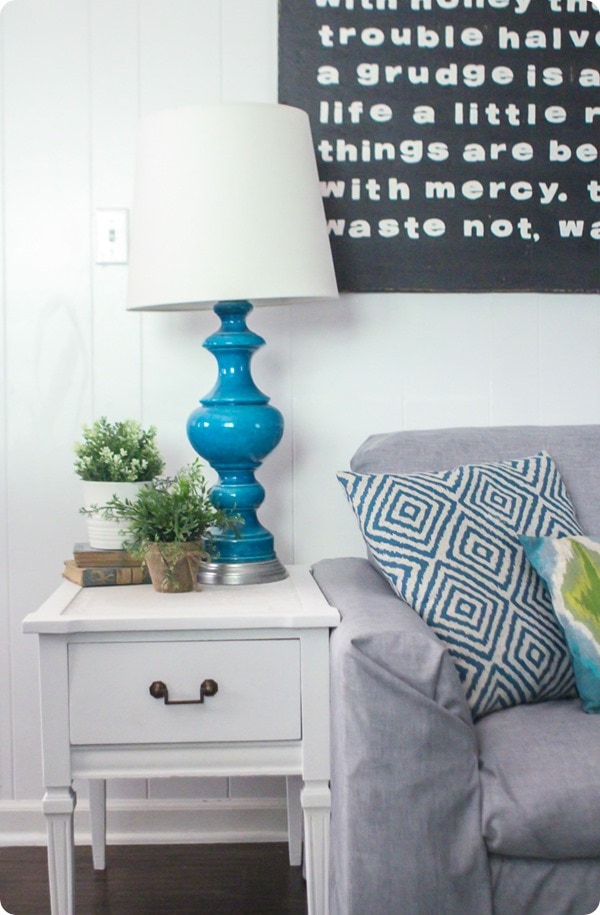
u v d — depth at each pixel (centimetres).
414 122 212
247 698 152
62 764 150
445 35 212
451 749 137
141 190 175
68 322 211
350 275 212
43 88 208
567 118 214
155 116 173
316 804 151
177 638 151
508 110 213
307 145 177
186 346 212
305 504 215
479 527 167
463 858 135
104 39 208
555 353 217
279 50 209
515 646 156
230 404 181
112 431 189
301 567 202
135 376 212
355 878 136
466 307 216
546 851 134
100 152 209
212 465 185
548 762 137
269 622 150
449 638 156
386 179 212
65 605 157
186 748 152
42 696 149
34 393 211
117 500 174
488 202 213
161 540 168
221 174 169
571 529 173
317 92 210
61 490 212
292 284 169
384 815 136
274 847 211
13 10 207
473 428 197
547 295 217
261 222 168
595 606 156
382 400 215
